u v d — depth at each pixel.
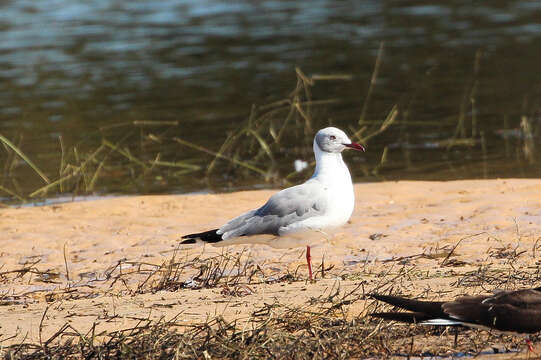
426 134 19.61
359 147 10.12
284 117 21.61
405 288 8.91
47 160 18.52
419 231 11.75
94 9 39.16
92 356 7.27
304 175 17.08
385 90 23.69
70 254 11.71
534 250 10.29
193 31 33.44
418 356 7.25
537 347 7.37
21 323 8.45
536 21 31.98
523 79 23.88
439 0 37.84
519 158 17.16
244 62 27.84
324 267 10.44
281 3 39.19
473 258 10.30
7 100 23.95
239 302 8.79
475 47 28.33
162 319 8.10
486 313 6.93
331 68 26.44
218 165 18.03
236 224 10.11
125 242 12.17
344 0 39.19
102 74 26.97
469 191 13.73
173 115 21.98
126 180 17.05
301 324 7.86
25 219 13.74
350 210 10.20
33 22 36.19
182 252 11.51
